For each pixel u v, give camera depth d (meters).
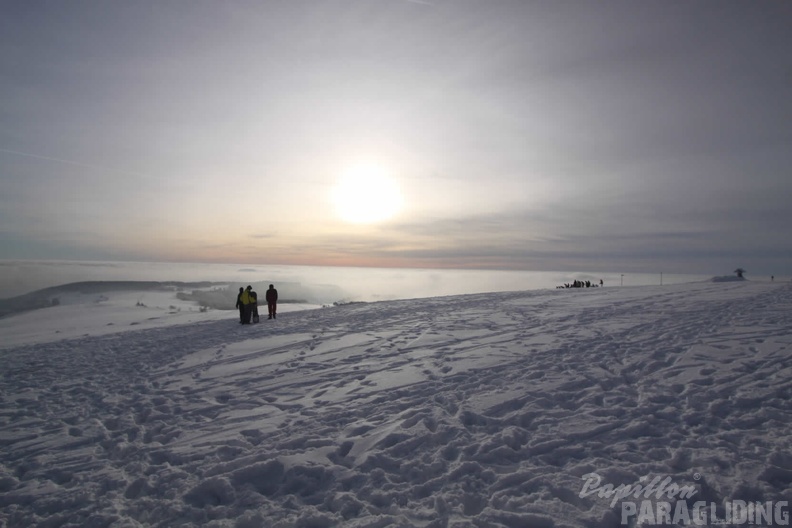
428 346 10.68
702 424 4.88
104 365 12.01
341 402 6.84
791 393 5.54
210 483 4.43
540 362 8.13
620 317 12.85
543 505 3.64
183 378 9.59
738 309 12.59
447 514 3.64
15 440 6.24
